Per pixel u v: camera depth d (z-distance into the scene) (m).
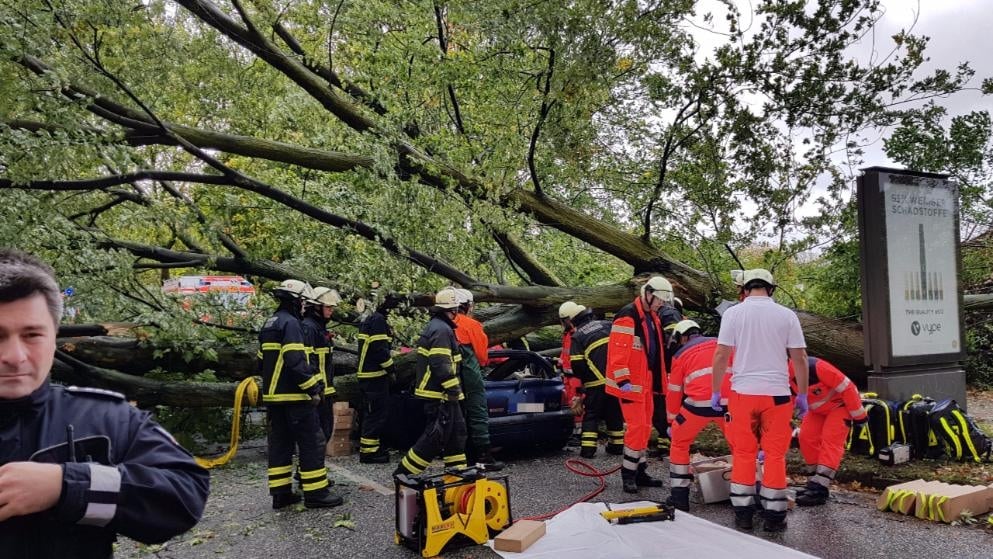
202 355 8.20
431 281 8.93
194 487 1.52
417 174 8.52
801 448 5.62
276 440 5.53
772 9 7.37
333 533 4.84
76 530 1.41
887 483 5.61
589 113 8.15
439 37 9.16
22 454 1.39
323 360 6.21
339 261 8.77
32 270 1.41
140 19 7.20
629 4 7.06
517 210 8.98
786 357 4.59
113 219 8.99
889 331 7.00
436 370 5.65
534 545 4.36
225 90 9.31
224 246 8.81
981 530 4.58
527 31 7.43
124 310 7.91
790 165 8.38
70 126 6.29
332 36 9.27
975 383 12.02
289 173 9.81
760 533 4.59
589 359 7.18
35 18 6.23
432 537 4.25
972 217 11.79
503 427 7.05
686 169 9.01
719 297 9.68
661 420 7.40
